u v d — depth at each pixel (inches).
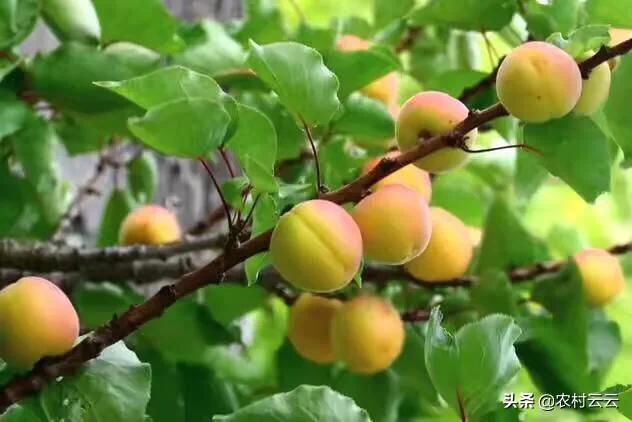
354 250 20.2
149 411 28.4
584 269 30.3
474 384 21.4
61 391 21.0
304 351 28.6
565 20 27.8
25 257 29.4
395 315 27.0
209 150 20.7
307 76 21.7
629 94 23.5
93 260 29.5
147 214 31.8
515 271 30.4
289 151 27.8
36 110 27.8
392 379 29.4
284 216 20.3
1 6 25.6
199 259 32.3
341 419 20.3
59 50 26.1
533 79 21.5
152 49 27.1
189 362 29.2
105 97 26.4
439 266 27.4
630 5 25.0
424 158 22.1
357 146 30.1
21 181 28.4
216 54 29.0
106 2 26.3
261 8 31.8
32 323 20.6
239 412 20.1
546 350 29.2
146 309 21.0
